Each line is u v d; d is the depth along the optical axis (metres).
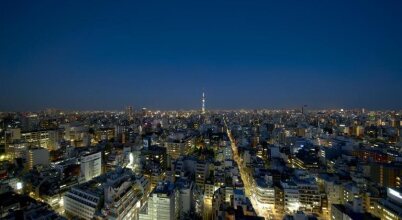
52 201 194.38
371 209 181.25
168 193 160.25
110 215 151.12
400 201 158.00
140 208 177.50
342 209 168.25
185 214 176.50
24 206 164.12
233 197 177.25
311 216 155.88
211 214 194.75
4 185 199.62
